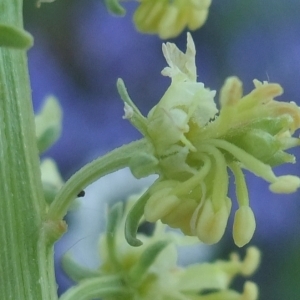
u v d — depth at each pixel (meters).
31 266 0.07
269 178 0.07
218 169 0.07
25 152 0.07
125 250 0.08
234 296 0.08
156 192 0.07
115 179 0.09
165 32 0.08
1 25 0.07
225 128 0.07
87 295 0.08
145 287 0.08
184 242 0.08
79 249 0.09
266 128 0.07
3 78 0.07
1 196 0.07
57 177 0.08
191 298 0.08
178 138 0.07
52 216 0.07
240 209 0.07
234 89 0.07
